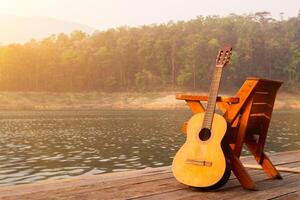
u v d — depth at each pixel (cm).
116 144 2895
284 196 434
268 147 2567
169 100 12850
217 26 17138
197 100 489
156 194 435
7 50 14888
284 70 15500
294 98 13775
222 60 472
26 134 3950
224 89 14100
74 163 1945
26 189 451
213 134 454
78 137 3547
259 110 496
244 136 470
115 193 438
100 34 16962
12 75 14525
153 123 5581
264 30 17162
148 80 14312
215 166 445
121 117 7344
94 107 12938
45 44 16588
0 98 13050
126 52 15188
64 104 13238
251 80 458
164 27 16700
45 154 2364
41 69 14588
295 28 18012
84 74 14575
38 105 13012
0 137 3638
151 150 2470
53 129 4581
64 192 439
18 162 2011
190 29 16712
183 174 459
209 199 418
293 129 4416
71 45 17075
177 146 2698
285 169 596
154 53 15238
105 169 1730
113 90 14288
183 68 14788
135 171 578
